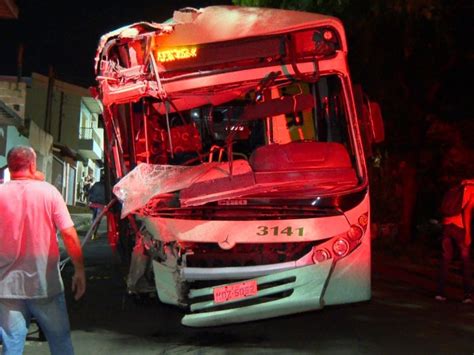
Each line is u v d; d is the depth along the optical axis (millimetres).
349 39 14609
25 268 4520
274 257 6711
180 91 7234
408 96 15281
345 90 7215
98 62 7316
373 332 7180
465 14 13750
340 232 6660
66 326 4688
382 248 15828
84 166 48406
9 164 4801
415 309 8555
